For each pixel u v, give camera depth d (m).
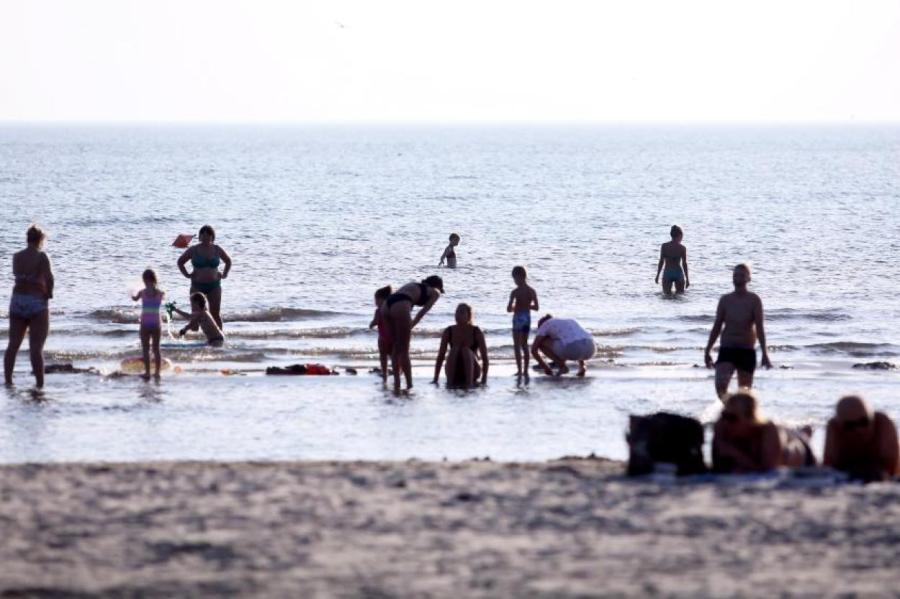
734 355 60.22
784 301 116.81
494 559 28.91
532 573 27.67
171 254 153.00
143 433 56.94
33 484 37.69
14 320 69.00
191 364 79.44
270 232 184.75
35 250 68.81
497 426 59.28
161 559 29.06
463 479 38.59
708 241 173.62
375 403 65.25
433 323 100.44
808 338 95.50
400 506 34.50
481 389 70.12
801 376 75.56
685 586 26.58
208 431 57.53
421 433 57.44
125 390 68.44
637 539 30.70
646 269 140.38
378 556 29.23
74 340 90.25
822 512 33.31
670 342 92.06
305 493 36.28
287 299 116.38
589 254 156.12
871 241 173.38
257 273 136.00
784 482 37.88
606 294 119.75
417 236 180.00
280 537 31.06
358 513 33.62
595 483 37.97
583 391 69.62
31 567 28.42
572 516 33.19
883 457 39.25
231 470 40.69
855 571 27.84
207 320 87.81
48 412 61.66
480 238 177.75
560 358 75.44
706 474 39.53
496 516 33.25
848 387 71.50
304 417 61.16
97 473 39.88
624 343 91.25
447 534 31.36
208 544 30.33
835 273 138.00
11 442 54.59
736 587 26.52
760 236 181.75
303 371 74.81
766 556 29.08
